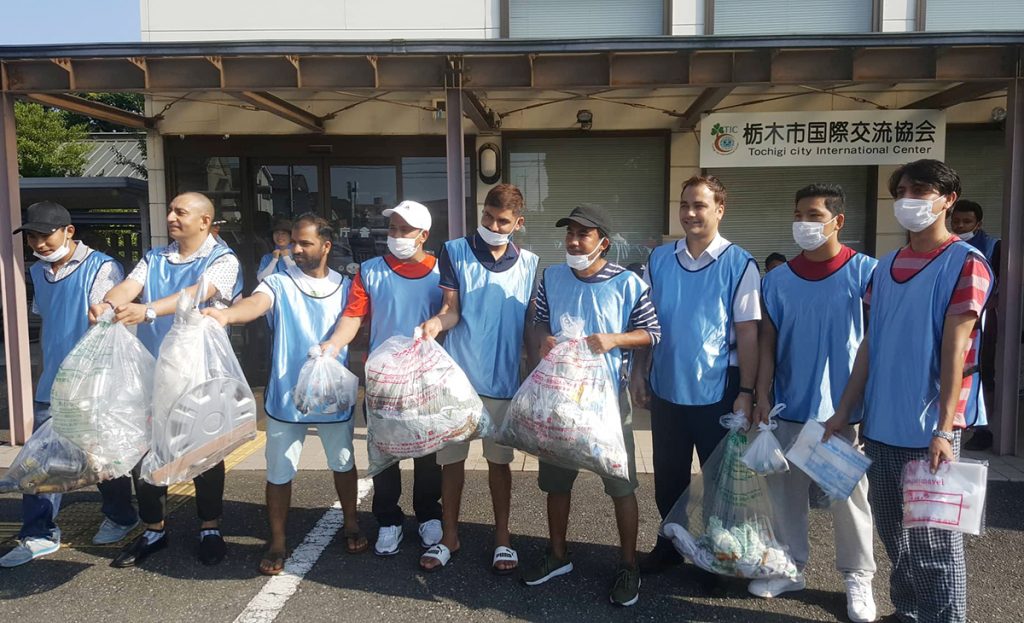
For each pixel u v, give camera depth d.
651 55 5.22
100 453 2.83
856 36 4.83
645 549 3.50
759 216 7.34
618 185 7.42
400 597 3.05
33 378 7.07
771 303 3.01
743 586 3.14
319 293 3.29
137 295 3.28
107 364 2.91
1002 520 3.77
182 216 3.27
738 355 2.95
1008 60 4.87
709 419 3.00
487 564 3.33
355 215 7.61
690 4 6.98
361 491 4.32
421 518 3.62
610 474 2.76
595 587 3.13
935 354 2.49
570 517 3.88
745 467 2.91
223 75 5.24
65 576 3.24
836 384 2.92
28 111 14.48
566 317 2.86
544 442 2.76
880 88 6.98
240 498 4.20
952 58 4.96
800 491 3.04
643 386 3.28
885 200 7.09
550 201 7.49
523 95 7.16
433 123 7.32
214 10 7.08
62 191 7.75
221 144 7.41
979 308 2.37
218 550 3.36
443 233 7.57
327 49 5.00
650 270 3.16
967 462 2.41
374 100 7.18
